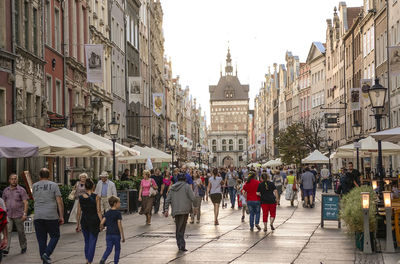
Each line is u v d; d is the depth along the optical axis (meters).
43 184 14.20
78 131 37.81
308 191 34.28
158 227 23.61
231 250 16.59
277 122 141.12
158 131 84.88
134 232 21.66
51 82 34.22
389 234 15.90
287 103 124.88
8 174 27.33
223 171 46.78
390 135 17.44
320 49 96.06
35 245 17.84
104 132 44.53
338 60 81.81
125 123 58.38
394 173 48.53
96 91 45.31
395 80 50.28
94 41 45.47
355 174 27.14
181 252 16.28
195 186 25.19
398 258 14.63
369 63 61.25
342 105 78.50
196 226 23.83
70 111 38.41
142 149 43.72
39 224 14.11
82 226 13.99
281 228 22.58
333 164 82.56
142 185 24.95
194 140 174.00
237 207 36.75
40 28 32.06
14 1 28.14
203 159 144.62
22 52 28.95
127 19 61.03
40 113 31.47
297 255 15.53
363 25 64.19
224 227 23.30
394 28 49.91
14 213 16.08
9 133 20.80
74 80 39.22
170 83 110.25
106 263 14.44
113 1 53.56
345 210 16.56
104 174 22.12
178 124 125.25
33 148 17.42
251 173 21.91
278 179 36.97
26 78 29.55
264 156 151.38
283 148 75.31
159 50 90.25
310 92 103.00
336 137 82.38
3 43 26.88
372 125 59.16
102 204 21.91
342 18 78.31
